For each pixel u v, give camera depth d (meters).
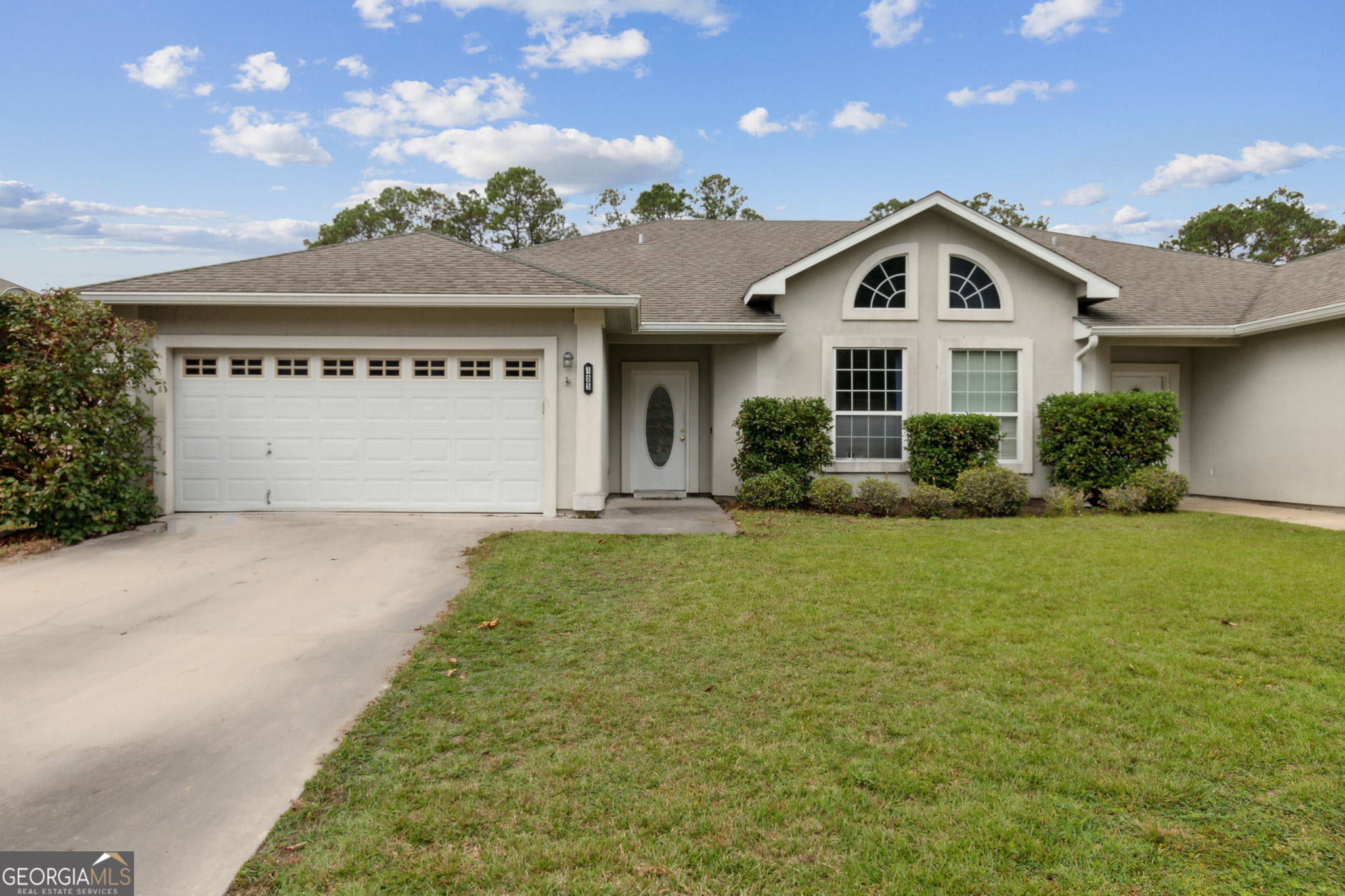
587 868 2.48
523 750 3.33
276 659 4.47
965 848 2.60
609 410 12.72
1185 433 13.84
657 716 3.68
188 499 9.55
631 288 12.84
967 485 10.46
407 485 9.66
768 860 2.53
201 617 5.30
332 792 2.96
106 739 3.39
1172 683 4.11
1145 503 10.86
